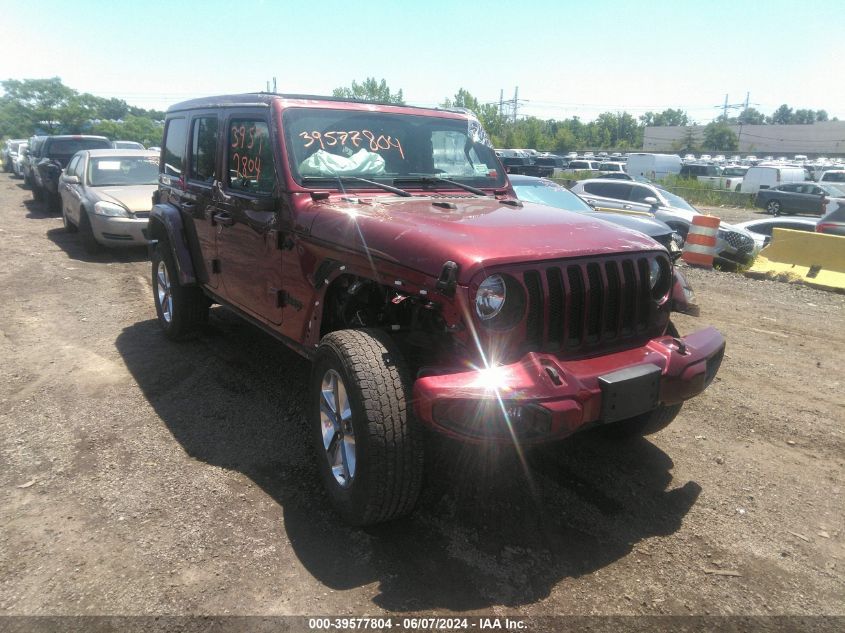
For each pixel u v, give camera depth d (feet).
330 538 10.05
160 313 19.83
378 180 13.30
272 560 9.49
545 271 9.55
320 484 11.59
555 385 8.92
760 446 13.70
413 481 9.54
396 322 11.37
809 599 9.02
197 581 9.00
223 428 13.70
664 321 11.40
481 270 8.93
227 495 11.16
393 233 10.04
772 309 26.68
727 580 9.37
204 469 12.01
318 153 12.80
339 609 8.55
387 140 13.82
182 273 17.16
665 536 10.41
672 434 14.19
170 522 10.35
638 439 13.84
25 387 15.74
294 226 12.03
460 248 9.18
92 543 9.79
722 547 10.16
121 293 25.23
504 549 9.93
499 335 9.20
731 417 15.12
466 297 8.89
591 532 10.45
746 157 225.76
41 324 20.93
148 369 17.02
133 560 9.42
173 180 18.21
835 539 10.45
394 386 9.39
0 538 9.88
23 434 13.29
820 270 33.53
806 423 14.88
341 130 13.32
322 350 10.43
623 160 177.99
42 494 11.10
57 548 9.66
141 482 11.52
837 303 28.09
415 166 14.12
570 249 9.86
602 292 10.14
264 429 13.69
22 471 11.85
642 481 12.10
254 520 10.46
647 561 9.75
